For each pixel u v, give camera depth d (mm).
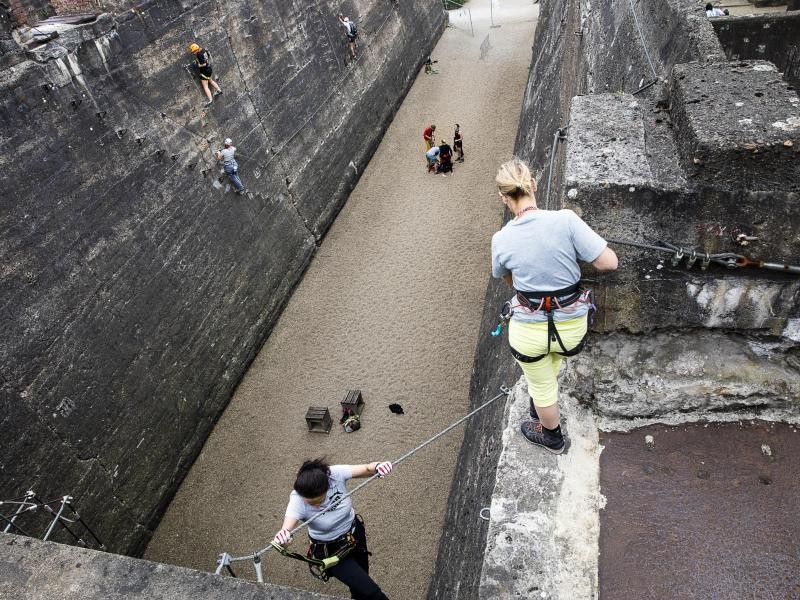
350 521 4762
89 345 10781
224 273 14570
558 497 3578
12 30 9625
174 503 12461
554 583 3230
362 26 23938
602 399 3928
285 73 17938
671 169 3471
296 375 14859
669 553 3273
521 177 2941
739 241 3447
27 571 3104
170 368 12672
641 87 6707
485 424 7742
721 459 3666
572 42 13352
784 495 3453
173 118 13141
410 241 18578
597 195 3490
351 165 21828
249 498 12305
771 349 3891
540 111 15383
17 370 9484
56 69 10164
